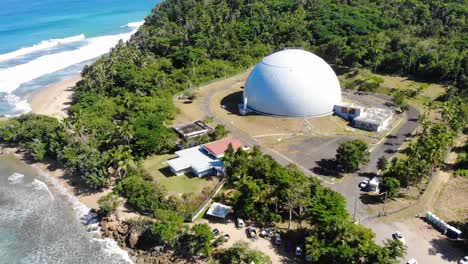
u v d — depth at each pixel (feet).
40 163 394.11
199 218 293.02
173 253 268.21
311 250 242.17
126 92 500.33
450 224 280.31
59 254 275.18
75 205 324.80
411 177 316.40
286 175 294.66
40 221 308.19
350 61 599.16
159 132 381.40
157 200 301.02
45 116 457.27
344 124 436.76
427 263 248.73
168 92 513.86
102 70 536.83
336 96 460.14
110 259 269.23
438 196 312.71
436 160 329.72
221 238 265.95
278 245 265.75
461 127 404.16
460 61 537.24
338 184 326.03
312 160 363.97
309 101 441.27
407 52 580.30
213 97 516.73
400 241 242.78
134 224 283.59
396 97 474.49
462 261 246.27
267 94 450.30
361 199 306.96
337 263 238.07
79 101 500.33
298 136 410.52
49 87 611.88
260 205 290.15
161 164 364.17
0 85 619.67
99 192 338.95
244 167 319.06
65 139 379.35
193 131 410.52
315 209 265.54
